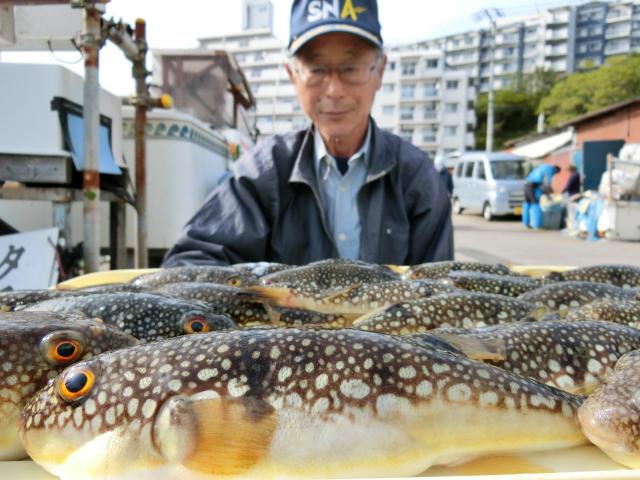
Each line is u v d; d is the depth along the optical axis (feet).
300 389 4.20
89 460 4.01
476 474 4.20
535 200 58.13
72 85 14.89
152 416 4.06
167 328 6.08
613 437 4.22
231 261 13.05
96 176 14.56
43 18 18.17
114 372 4.28
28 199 14.66
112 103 18.11
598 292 8.24
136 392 4.15
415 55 281.13
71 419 4.13
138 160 19.31
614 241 45.83
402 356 4.47
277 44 310.04
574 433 4.52
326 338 4.50
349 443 4.10
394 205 13.93
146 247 19.79
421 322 7.24
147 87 19.39
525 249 41.06
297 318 7.87
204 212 13.47
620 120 82.53
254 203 13.23
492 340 5.49
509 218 71.56
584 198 51.47
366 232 13.57
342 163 13.98
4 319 4.99
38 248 14.30
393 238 13.67
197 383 4.17
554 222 57.16
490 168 72.38
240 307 7.86
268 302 7.91
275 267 10.61
